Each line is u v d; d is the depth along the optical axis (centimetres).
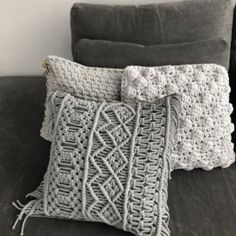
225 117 115
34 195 106
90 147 100
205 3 130
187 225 101
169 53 122
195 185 113
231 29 134
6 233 99
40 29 161
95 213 97
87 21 132
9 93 154
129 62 123
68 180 99
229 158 119
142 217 95
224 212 104
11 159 122
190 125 112
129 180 97
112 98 116
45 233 99
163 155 100
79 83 116
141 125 102
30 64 171
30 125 137
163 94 113
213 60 122
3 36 164
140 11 132
